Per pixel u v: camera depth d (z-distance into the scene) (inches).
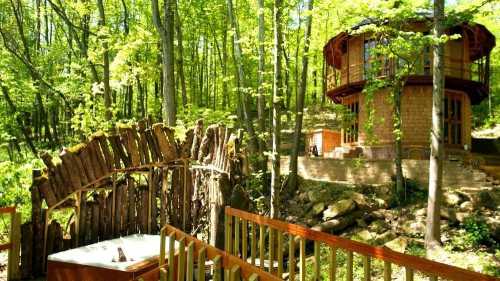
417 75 686.5
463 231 425.1
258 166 606.2
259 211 534.9
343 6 436.8
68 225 291.3
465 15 418.0
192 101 1131.9
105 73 516.4
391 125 728.3
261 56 555.2
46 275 248.2
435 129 408.5
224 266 122.5
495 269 344.8
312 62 1006.4
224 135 314.2
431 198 405.4
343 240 158.7
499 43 1006.4
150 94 1219.2
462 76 723.4
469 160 665.6
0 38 757.9
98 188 293.6
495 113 1125.7
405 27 621.3
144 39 539.5
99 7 545.6
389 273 137.5
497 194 491.5
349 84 748.0
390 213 502.9
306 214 534.9
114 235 301.9
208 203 312.0
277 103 422.6
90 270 214.5
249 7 877.8
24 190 317.7
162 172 332.5
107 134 307.9
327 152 916.6
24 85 572.4
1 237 326.3
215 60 1244.5
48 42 981.2
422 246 420.2
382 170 665.6
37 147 726.5
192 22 952.9
